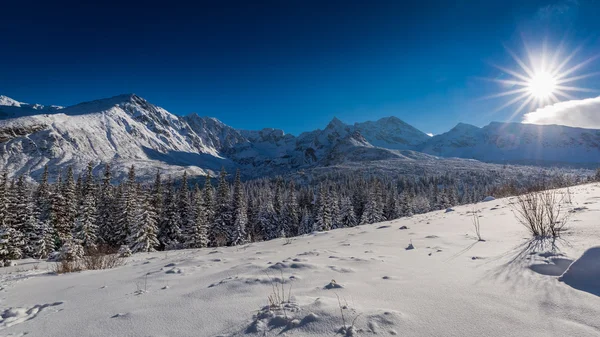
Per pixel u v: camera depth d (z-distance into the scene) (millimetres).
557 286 3398
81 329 3498
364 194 77375
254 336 2838
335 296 3713
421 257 5801
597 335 2344
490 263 4727
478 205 18516
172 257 11438
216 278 5504
